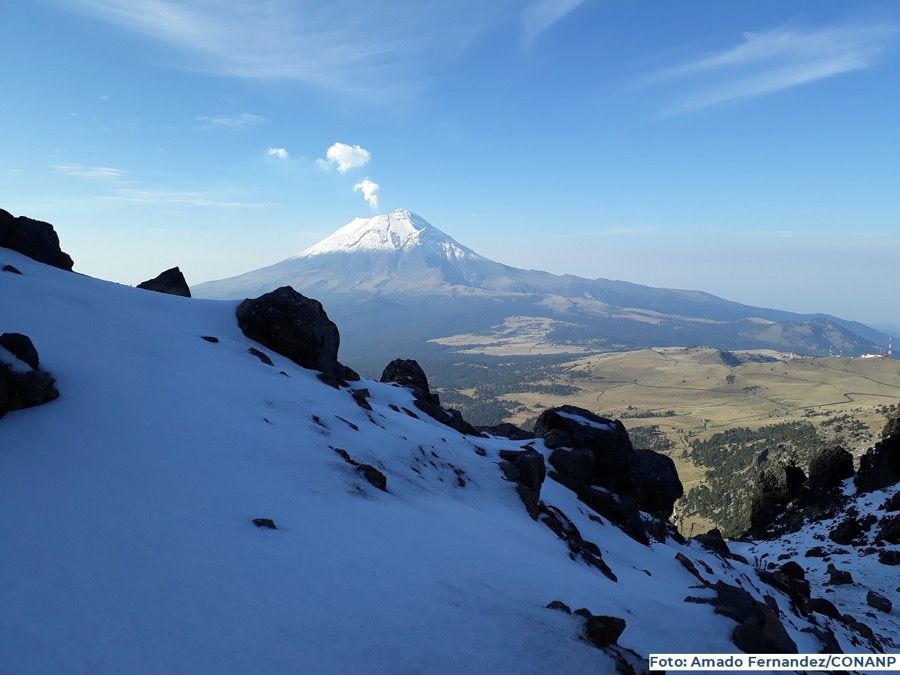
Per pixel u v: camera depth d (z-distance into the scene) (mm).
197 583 9102
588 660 9336
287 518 12281
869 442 107875
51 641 7234
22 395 13367
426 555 12578
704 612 14586
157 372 18688
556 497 27234
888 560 42094
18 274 22922
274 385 21750
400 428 24359
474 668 8586
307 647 8242
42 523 9625
